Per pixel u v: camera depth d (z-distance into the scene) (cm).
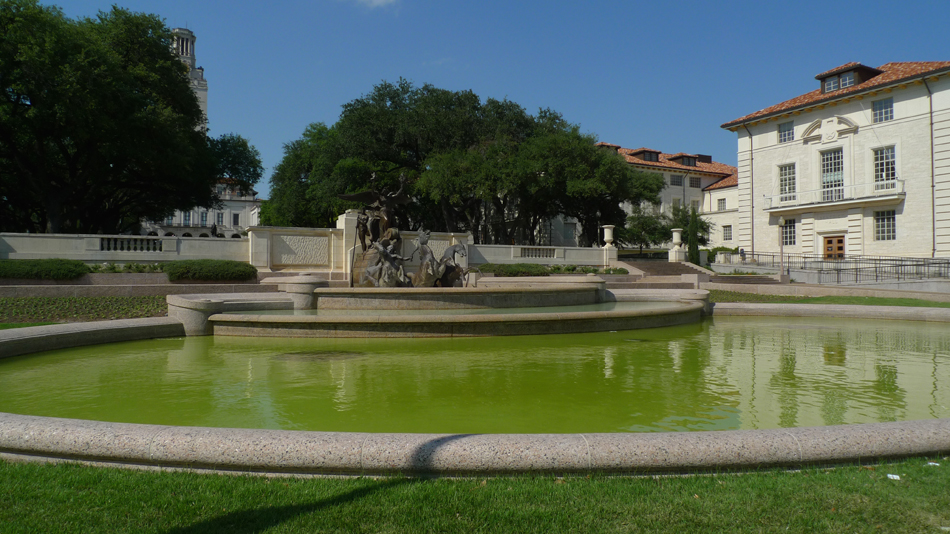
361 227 2355
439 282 2180
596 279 2047
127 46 3706
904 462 416
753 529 320
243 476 396
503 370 883
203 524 325
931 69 3778
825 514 336
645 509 343
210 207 4794
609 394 718
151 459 409
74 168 3544
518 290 1752
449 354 1043
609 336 1318
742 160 5066
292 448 399
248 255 2723
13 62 2898
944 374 855
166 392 727
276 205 6431
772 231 4819
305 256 2828
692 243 4322
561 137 4084
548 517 332
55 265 2105
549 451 394
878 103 4150
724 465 400
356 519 330
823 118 4456
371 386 763
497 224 5300
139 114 3262
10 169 3650
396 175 4869
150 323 1273
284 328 1289
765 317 1889
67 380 804
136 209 5069
